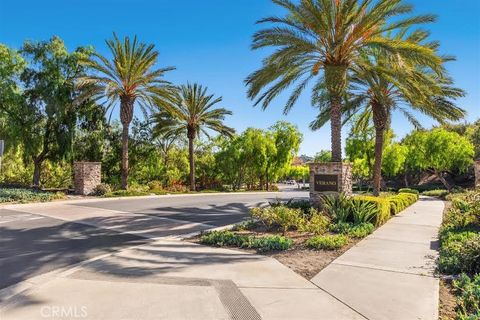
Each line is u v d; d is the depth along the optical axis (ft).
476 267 19.84
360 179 152.46
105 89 79.36
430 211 56.13
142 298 15.96
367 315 14.49
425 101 48.67
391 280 19.03
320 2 41.93
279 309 14.96
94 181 79.61
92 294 16.43
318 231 31.58
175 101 88.12
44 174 110.42
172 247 27.14
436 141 115.65
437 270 20.89
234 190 133.90
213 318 13.98
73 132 94.84
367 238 30.89
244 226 35.76
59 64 91.25
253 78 48.57
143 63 81.35
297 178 258.78
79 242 29.53
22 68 88.99
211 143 149.07
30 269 21.22
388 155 124.67
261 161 135.74
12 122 86.84
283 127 142.61
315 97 63.57
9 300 15.75
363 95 64.95
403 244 28.55
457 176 144.25
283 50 44.70
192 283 18.11
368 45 44.14
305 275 19.81
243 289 17.30
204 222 42.42
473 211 34.40
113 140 114.11
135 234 33.65
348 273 20.21
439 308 15.44
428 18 44.47
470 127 154.40
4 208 51.70
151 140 119.24
